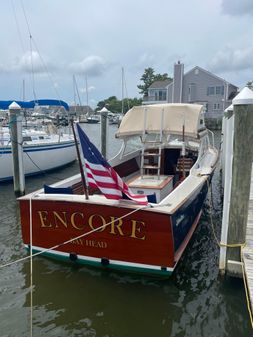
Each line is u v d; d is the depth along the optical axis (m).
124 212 4.42
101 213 4.55
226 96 41.88
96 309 4.37
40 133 14.19
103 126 12.93
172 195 4.99
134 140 8.00
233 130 4.53
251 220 5.67
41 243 5.19
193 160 8.40
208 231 7.16
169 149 8.62
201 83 42.81
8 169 11.38
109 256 4.80
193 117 7.04
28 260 5.65
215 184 11.41
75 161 15.90
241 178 4.51
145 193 5.91
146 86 69.44
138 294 4.65
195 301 4.54
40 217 5.00
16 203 9.26
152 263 4.60
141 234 4.48
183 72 43.19
